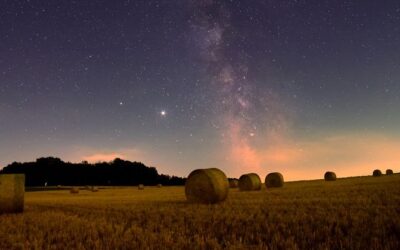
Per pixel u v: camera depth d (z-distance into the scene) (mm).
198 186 17500
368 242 6934
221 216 10719
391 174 46312
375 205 11719
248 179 26250
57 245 7719
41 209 15680
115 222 10562
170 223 9969
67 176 79188
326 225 8633
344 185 24516
